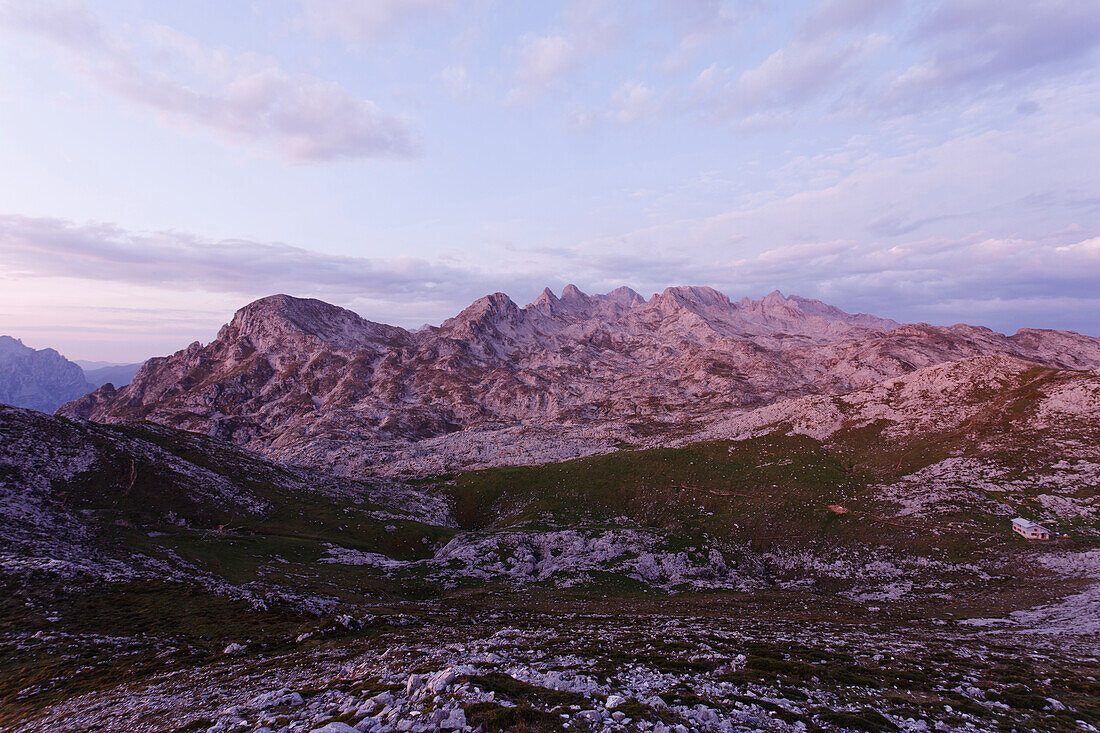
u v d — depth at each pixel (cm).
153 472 10650
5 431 9600
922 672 3491
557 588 9600
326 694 2512
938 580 8869
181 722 2339
